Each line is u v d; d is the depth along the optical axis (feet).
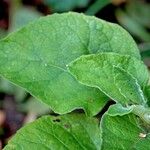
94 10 2.17
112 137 1.05
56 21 1.17
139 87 1.08
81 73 1.07
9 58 1.14
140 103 1.08
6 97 2.12
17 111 2.10
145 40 2.18
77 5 2.27
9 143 1.11
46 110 1.97
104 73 1.08
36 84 1.13
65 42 1.17
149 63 1.95
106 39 1.17
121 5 2.29
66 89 1.14
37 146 1.11
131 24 2.24
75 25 1.17
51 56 1.16
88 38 1.17
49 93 1.13
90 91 1.15
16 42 1.15
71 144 1.13
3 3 2.36
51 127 1.14
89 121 1.16
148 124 1.07
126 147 1.04
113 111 1.06
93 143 1.14
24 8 2.30
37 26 1.16
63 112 1.13
